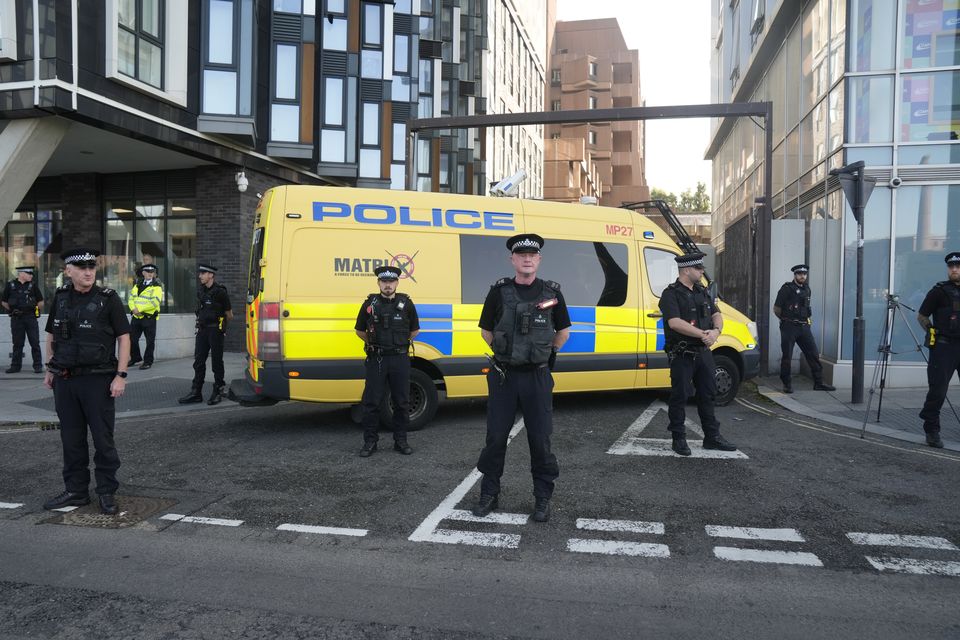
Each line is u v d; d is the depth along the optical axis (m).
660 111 11.28
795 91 13.70
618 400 8.82
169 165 14.95
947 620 3.06
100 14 11.47
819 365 9.62
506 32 36.69
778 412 8.21
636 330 8.00
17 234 17.03
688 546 3.94
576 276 7.76
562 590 3.38
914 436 6.80
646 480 5.23
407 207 7.13
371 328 6.00
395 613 3.13
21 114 11.05
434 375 7.26
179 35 13.21
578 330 7.66
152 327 11.78
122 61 11.91
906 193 9.91
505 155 36.41
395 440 6.15
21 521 4.39
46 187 16.80
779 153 15.23
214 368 8.69
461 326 7.19
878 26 10.12
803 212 12.91
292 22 15.62
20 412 8.15
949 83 9.80
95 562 3.72
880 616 3.10
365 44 18.02
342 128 17.09
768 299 10.93
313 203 6.77
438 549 3.90
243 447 6.38
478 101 30.41
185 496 4.89
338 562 3.72
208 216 15.06
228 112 13.94
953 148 9.76
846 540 4.02
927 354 9.71
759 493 4.91
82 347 4.48
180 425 7.46
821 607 3.19
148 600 3.26
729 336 8.48
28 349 12.55
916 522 4.32
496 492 4.51
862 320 8.66
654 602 3.24
